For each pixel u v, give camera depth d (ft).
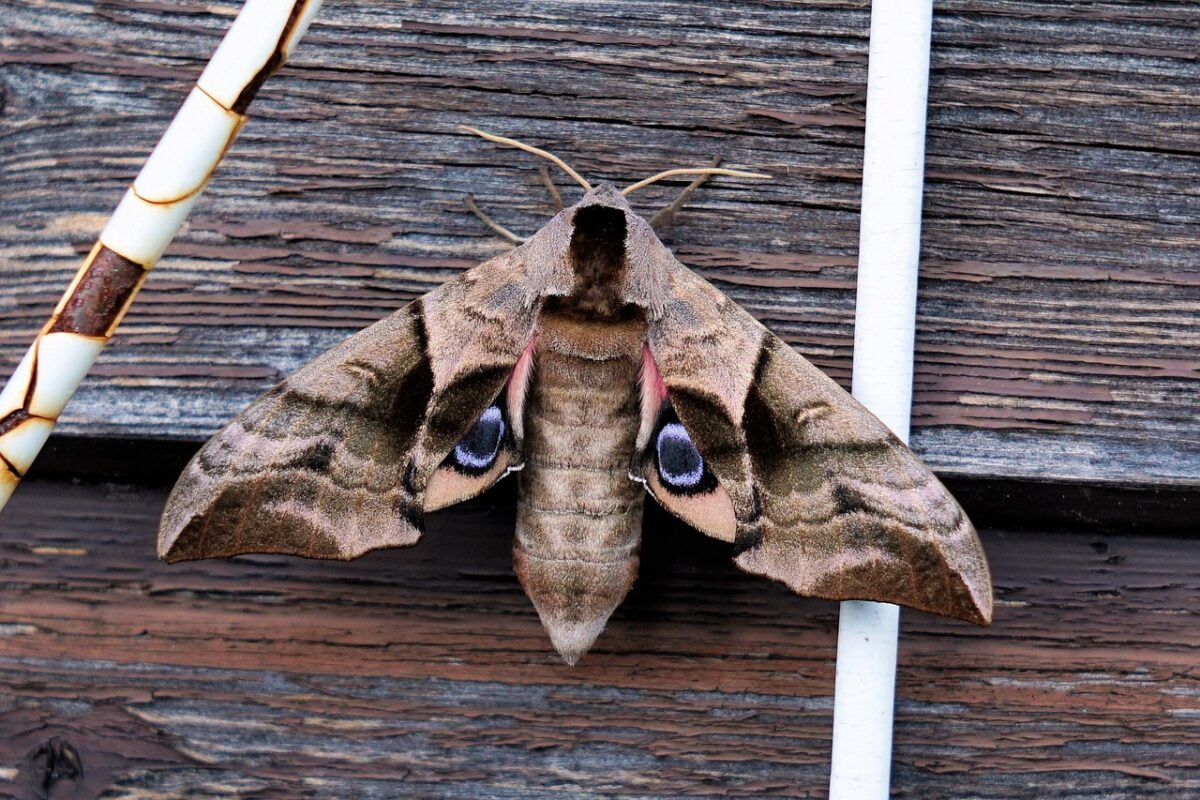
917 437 1.06
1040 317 1.06
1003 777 1.06
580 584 1.01
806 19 1.07
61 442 1.05
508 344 1.03
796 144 1.07
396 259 1.06
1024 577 1.06
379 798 1.06
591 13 1.07
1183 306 1.06
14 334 1.06
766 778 1.06
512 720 1.06
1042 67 1.07
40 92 1.06
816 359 1.06
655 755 1.06
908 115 1.05
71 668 1.06
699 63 1.07
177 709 1.06
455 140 1.07
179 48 1.06
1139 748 1.06
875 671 1.04
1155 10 1.07
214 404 1.05
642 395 1.03
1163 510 1.06
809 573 1.01
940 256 1.07
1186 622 1.06
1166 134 1.07
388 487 1.01
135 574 1.06
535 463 1.02
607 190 1.04
